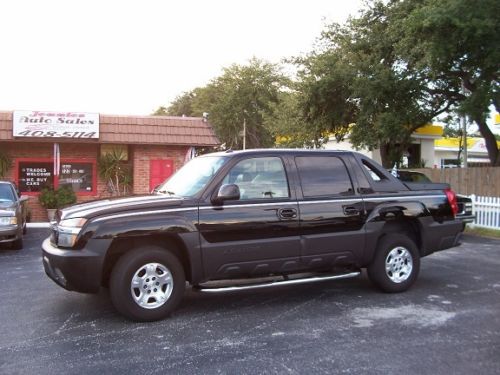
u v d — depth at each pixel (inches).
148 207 217.2
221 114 1657.2
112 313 230.1
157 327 210.2
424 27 574.6
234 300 253.8
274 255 233.0
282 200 236.5
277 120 1183.6
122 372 164.4
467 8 542.3
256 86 1647.4
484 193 657.0
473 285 286.5
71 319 221.6
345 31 810.8
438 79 750.5
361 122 752.3
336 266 254.7
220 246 222.8
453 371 164.7
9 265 354.3
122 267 211.2
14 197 457.1
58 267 209.9
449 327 210.1
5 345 189.6
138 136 696.4
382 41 736.3
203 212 221.8
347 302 249.4
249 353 181.0
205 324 214.7
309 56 859.4
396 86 702.5
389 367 168.1
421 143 1125.1
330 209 245.6
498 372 164.2
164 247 225.6
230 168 232.2
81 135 666.8
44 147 692.1
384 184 267.9
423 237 272.2
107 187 714.2
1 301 252.4
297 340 194.4
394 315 227.5
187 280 228.5
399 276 268.1
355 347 186.5
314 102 804.0
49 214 668.1
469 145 1528.1
